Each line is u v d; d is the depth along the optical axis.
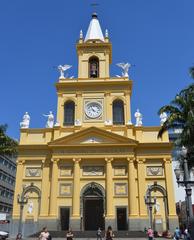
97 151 48.06
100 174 47.66
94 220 46.88
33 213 46.75
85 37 59.94
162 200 46.50
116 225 44.53
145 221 45.00
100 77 54.59
